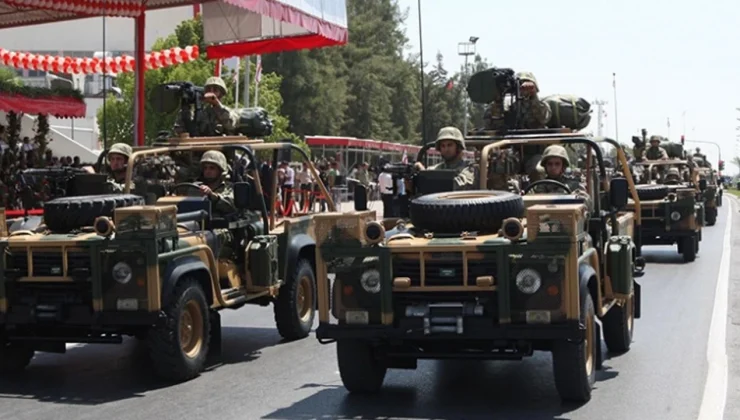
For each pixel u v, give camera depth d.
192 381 9.16
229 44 23.84
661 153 27.56
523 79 10.42
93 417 7.74
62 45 44.94
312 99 60.53
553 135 9.93
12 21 22.22
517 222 7.31
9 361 9.59
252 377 9.34
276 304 11.48
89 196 9.66
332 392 8.57
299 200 30.39
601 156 9.74
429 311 7.46
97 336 9.15
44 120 22.94
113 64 28.02
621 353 10.20
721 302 13.91
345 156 47.84
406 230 8.38
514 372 9.33
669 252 22.75
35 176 12.24
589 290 8.23
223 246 10.44
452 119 70.06
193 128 12.36
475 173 9.67
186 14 44.78
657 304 13.90
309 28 21.16
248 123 12.61
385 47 81.44
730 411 7.59
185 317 9.17
